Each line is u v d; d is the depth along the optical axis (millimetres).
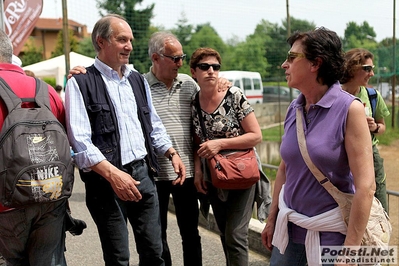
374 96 3805
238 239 3334
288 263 2434
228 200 3389
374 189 2104
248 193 3369
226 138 3354
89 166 2744
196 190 3623
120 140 2896
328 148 2162
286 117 2447
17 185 2279
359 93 3783
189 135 3531
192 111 3484
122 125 2918
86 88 2846
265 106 19750
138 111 3072
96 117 2842
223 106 3340
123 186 2715
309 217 2270
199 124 3439
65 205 2646
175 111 3500
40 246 2596
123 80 3027
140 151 2994
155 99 3498
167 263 3756
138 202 3064
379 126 3809
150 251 3098
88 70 2941
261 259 4234
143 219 3068
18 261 2660
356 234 2102
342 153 2166
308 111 2293
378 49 18406
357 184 2105
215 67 3277
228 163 3225
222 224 3564
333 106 2184
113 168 2738
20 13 5641
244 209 3357
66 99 2820
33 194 2305
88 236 5109
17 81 2520
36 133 2354
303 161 2268
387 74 18297
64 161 2410
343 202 2188
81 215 5926
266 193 3479
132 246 4719
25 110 2398
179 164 3234
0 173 2293
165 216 3660
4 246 2600
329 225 2211
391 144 14609
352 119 2119
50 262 2635
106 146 2846
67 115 2787
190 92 3578
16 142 2291
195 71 3355
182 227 3672
